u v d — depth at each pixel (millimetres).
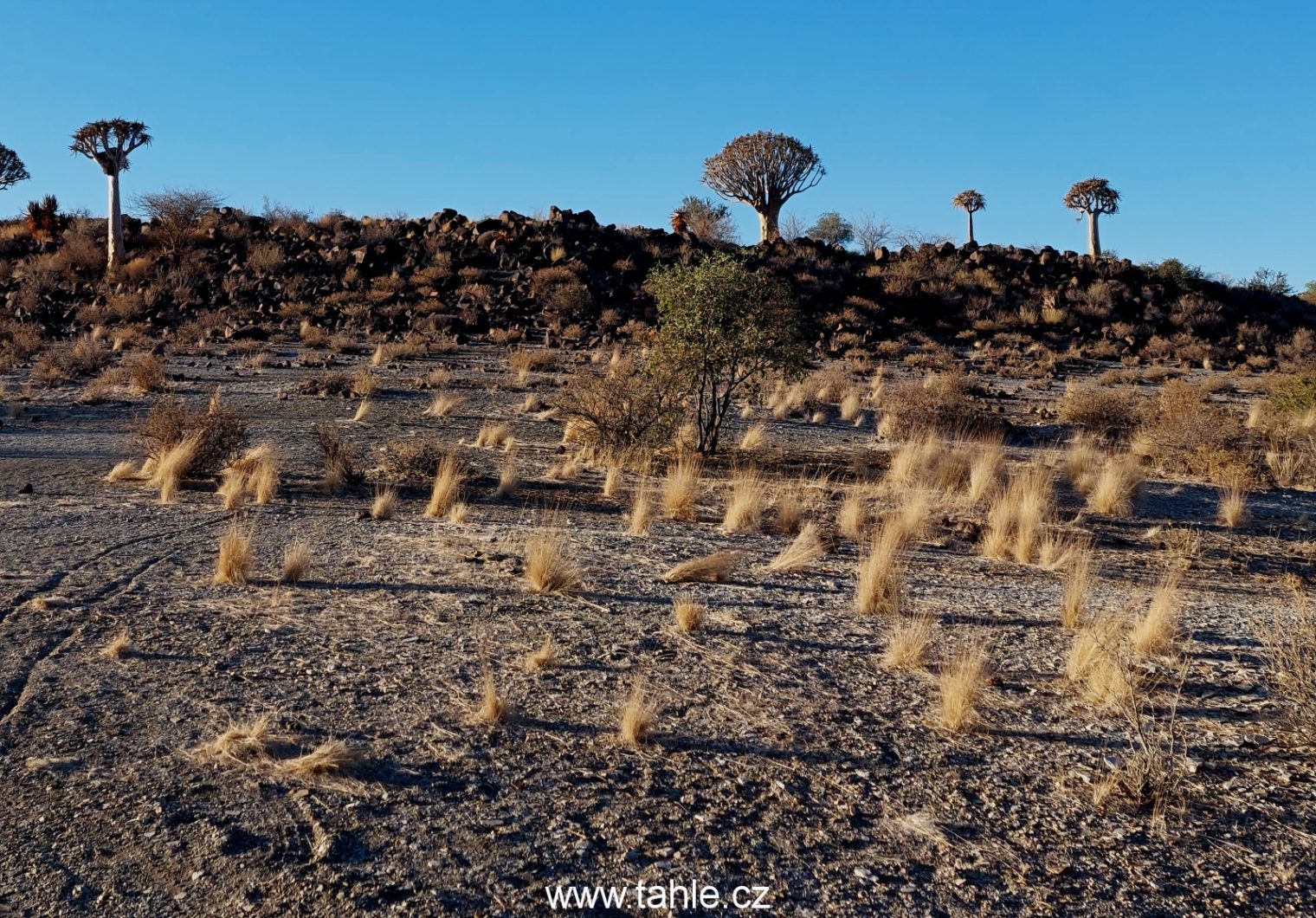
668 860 3873
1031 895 3742
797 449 16359
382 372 25531
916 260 46469
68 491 11312
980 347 37062
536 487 12453
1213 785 4641
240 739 4684
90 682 5402
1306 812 4406
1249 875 3930
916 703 5531
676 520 10727
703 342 15367
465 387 23250
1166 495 13281
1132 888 3816
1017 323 40500
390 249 41219
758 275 15703
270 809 4125
